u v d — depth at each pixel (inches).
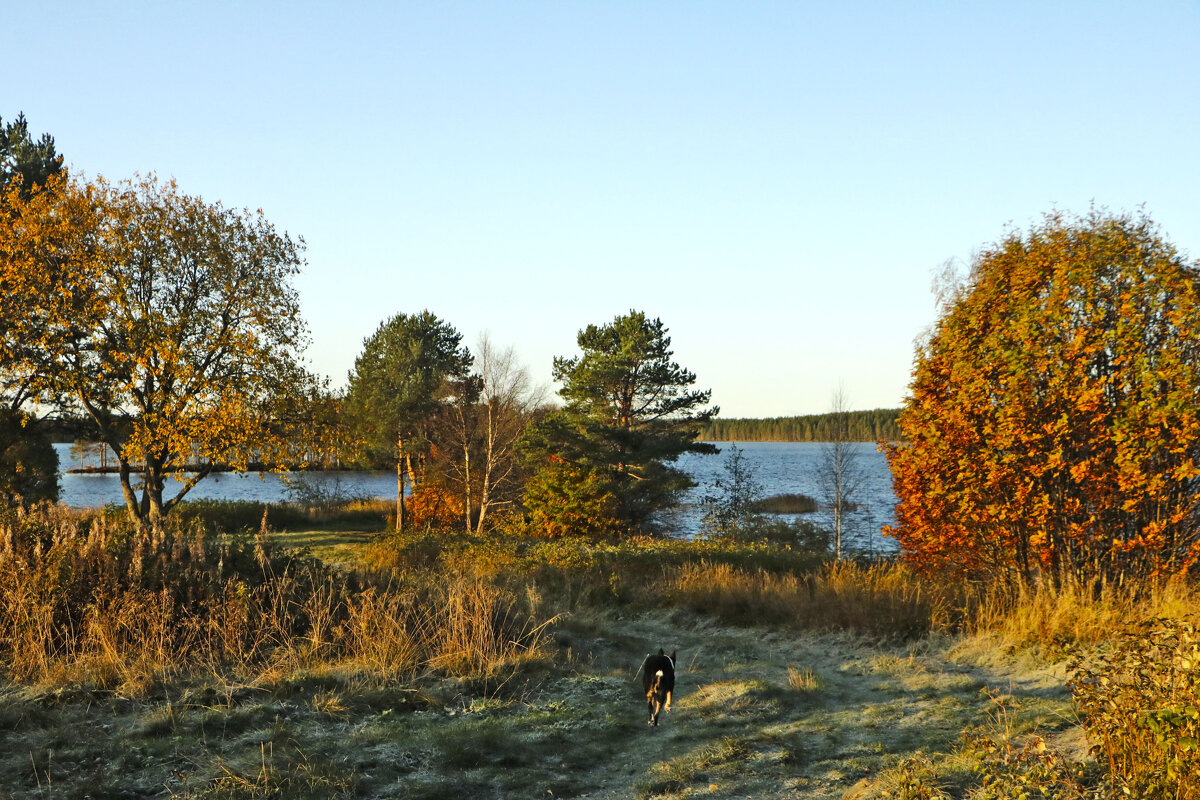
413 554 788.0
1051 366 447.5
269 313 992.2
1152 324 444.8
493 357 1439.5
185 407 908.6
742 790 226.8
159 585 381.7
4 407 1063.6
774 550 874.1
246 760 235.0
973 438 472.4
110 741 249.1
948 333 505.4
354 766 237.9
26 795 208.1
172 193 969.5
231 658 343.0
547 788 231.9
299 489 1684.3
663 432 1450.5
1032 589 461.7
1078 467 430.3
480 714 297.6
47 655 328.5
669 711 317.4
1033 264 472.1
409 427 1556.3
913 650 417.4
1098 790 183.9
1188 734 169.5
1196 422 403.2
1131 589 416.2
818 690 337.1
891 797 204.7
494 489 1462.8
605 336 1467.8
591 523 1253.7
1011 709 279.7
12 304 908.0
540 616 449.1
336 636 367.9
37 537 420.8
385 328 1939.0
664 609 569.3
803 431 7268.7
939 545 504.1
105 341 928.3
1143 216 469.1
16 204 933.2
